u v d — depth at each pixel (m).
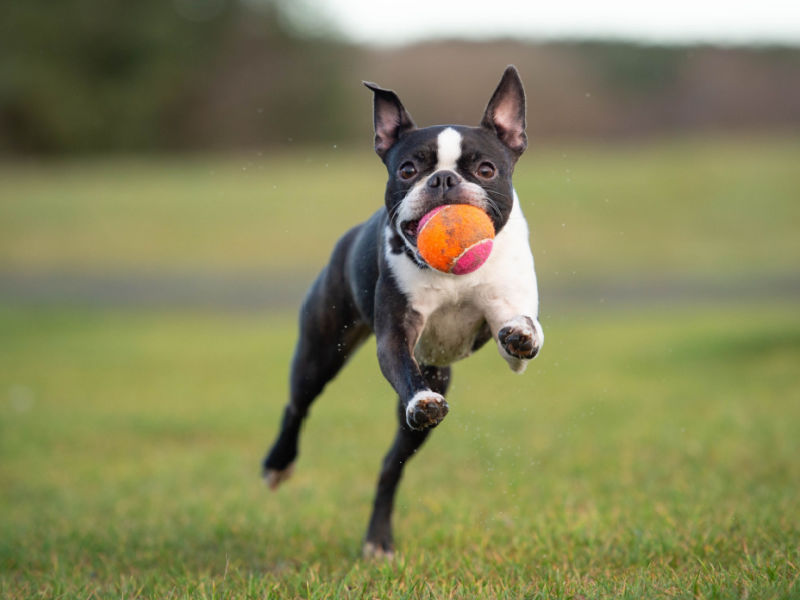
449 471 8.55
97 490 8.66
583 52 53.06
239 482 8.74
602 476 7.91
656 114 49.00
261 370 15.38
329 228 27.52
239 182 33.78
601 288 22.05
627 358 14.95
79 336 18.98
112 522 7.15
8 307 21.81
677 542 5.61
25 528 7.07
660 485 7.43
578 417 10.77
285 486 8.39
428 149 5.07
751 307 19.50
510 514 6.76
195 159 49.03
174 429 11.37
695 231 26.17
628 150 39.88
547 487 7.57
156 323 20.14
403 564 5.38
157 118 51.72
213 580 5.25
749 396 11.52
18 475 9.43
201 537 6.61
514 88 5.30
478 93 49.66
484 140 5.15
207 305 21.77
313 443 10.29
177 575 5.54
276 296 22.47
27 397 13.60
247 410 12.32
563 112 48.72
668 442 9.12
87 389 14.13
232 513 7.41
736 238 25.62
